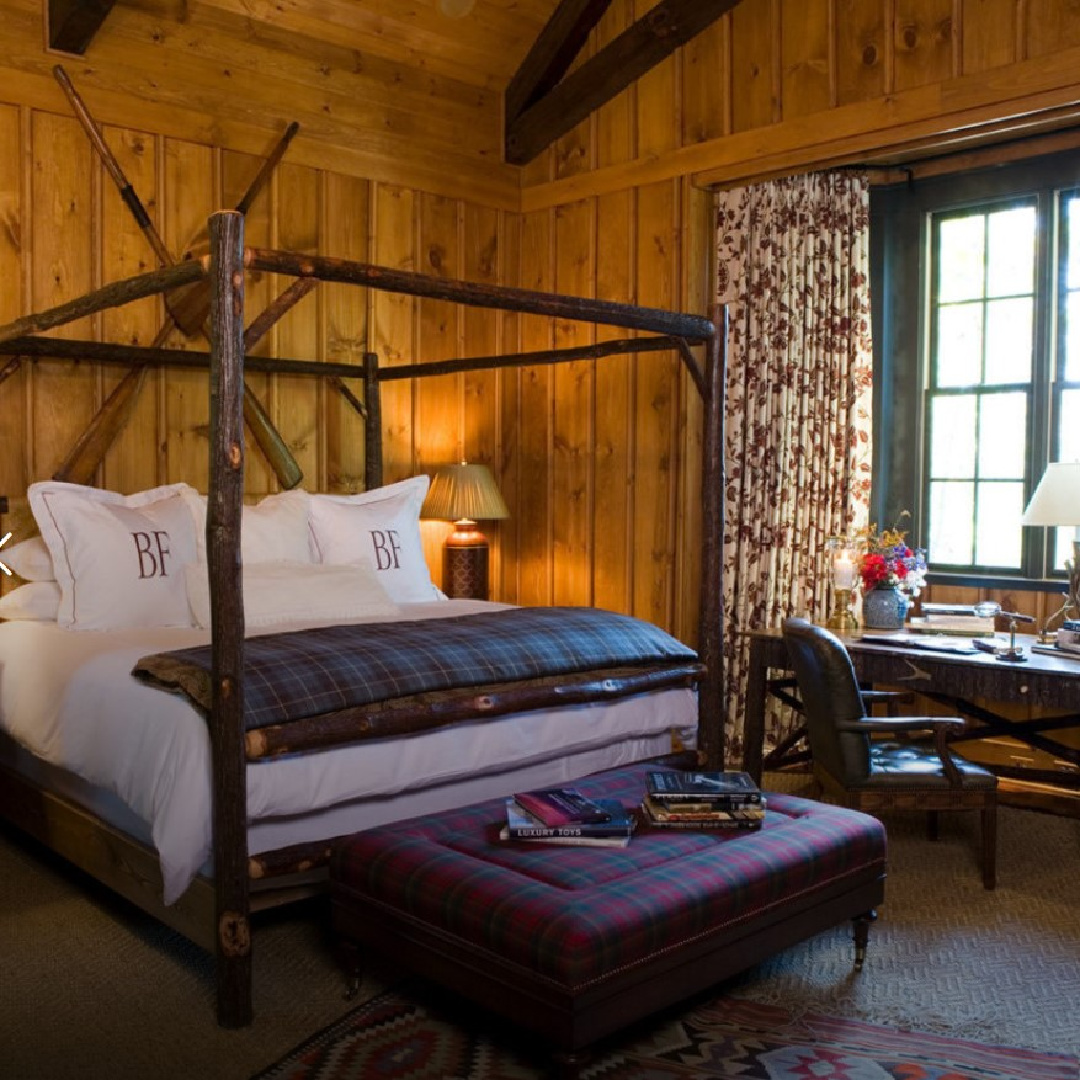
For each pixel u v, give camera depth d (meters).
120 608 3.99
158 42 4.74
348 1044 2.55
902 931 3.25
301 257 2.77
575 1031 2.18
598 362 5.79
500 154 6.04
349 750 3.01
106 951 3.08
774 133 5.02
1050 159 4.71
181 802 2.75
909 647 3.98
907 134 4.61
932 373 5.14
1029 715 4.77
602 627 3.92
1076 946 3.14
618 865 2.56
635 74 5.45
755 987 2.87
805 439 5.13
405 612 4.42
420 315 5.75
